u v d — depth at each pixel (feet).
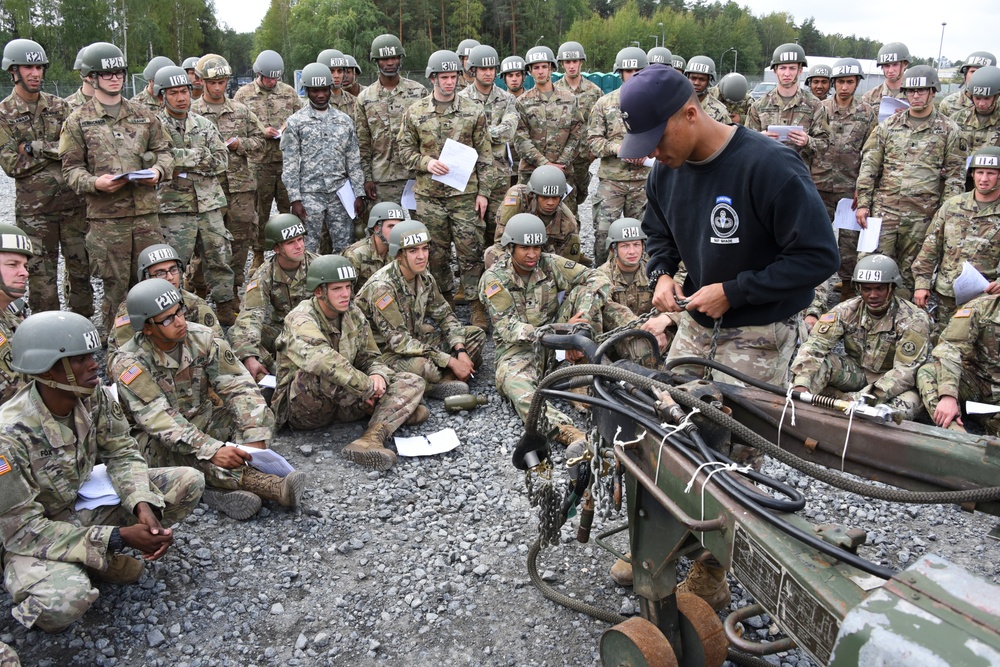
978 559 13.06
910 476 7.90
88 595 10.53
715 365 9.45
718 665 8.72
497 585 12.23
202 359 14.75
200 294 25.75
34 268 22.07
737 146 9.13
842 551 5.91
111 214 20.61
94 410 11.83
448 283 25.31
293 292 20.47
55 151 21.54
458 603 11.77
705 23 259.80
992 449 7.36
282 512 14.23
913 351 17.06
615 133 25.93
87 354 10.94
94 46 20.07
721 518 6.88
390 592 12.06
